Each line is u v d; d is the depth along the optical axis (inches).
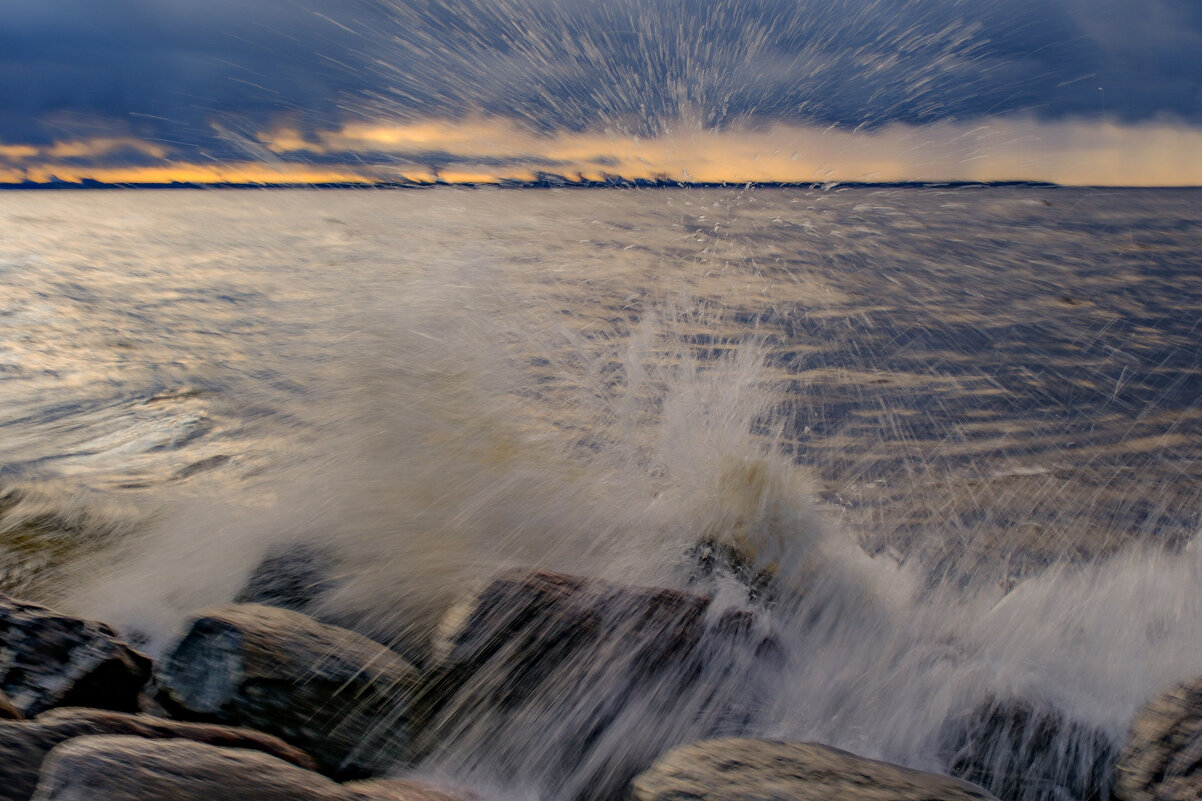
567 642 103.7
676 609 112.1
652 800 73.3
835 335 440.8
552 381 206.4
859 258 684.7
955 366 403.5
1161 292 698.2
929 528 209.3
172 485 224.5
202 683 94.1
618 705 100.6
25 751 71.6
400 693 97.6
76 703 94.4
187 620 99.7
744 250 575.5
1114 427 310.0
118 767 67.2
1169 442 290.8
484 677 100.4
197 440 274.7
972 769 98.0
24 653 96.3
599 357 226.4
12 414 325.4
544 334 232.5
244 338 526.6
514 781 94.1
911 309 535.8
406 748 93.4
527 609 106.4
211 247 1446.9
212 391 357.1
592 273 457.1
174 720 88.0
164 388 370.3
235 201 4131.4
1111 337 498.3
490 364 207.0
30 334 552.4
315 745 89.8
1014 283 676.1
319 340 357.7
